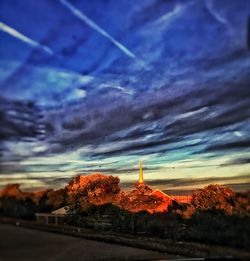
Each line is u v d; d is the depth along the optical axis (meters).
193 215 8.07
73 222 8.95
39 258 5.40
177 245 6.71
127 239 7.26
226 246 6.51
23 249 5.74
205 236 7.00
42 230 7.50
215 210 8.19
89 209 9.40
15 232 6.90
